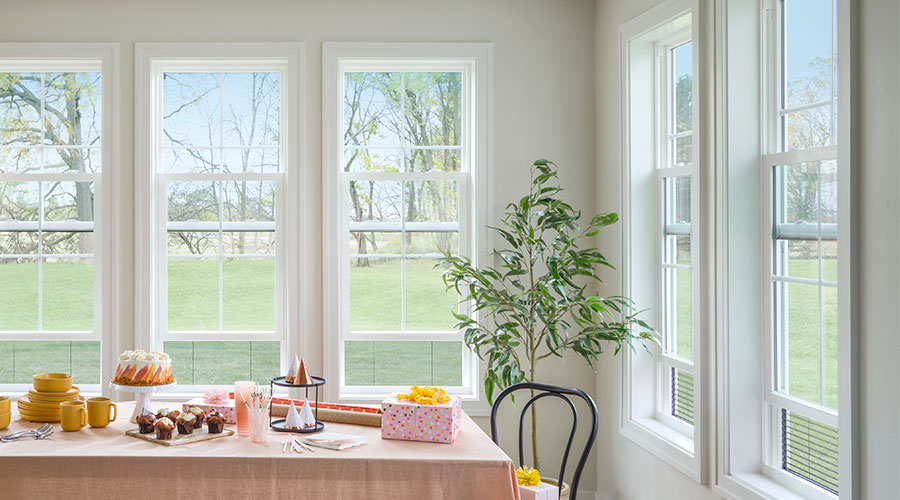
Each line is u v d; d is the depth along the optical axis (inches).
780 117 111.7
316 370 158.9
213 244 162.4
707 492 118.6
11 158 162.7
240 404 104.1
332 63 158.6
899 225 78.7
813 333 103.7
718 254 114.7
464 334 159.0
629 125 143.9
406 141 164.6
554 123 161.2
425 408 103.3
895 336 79.6
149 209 157.5
